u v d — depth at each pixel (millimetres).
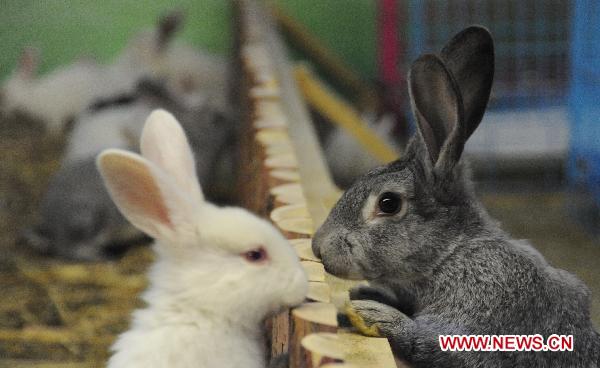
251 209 1812
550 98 3521
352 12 4074
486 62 1365
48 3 4105
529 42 3551
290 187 1472
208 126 3338
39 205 3250
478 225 1331
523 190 3352
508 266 1303
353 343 1221
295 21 3973
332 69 4016
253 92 2045
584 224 2982
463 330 1291
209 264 1160
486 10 3555
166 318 1158
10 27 4109
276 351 1210
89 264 2748
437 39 3578
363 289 1352
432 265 1321
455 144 1314
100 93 4031
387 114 3662
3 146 3822
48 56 4133
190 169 1259
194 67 4059
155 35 4051
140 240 2885
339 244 1316
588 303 1339
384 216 1321
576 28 2994
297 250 1307
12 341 2109
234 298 1155
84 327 2201
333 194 1696
